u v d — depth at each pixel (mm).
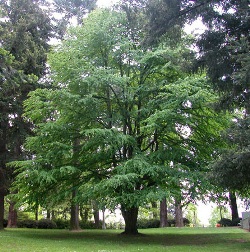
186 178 15344
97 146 17422
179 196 15453
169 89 15859
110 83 16938
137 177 14891
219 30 11867
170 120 16438
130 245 13555
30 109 20266
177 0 11984
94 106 17375
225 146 17312
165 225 29594
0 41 22141
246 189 11781
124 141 16484
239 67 11102
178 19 12367
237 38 11531
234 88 10516
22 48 22375
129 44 17875
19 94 22500
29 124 23047
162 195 14039
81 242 14727
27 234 19375
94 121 18484
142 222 32312
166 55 17016
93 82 16625
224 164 9609
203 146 18406
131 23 17625
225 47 11250
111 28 18750
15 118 22281
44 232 21922
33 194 18172
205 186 15336
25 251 11094
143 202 14391
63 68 17484
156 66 17938
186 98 15195
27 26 23438
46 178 15586
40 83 22969
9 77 18078
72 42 18578
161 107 16375
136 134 18984
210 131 18047
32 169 16500
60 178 17703
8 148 24031
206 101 15172
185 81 15867
